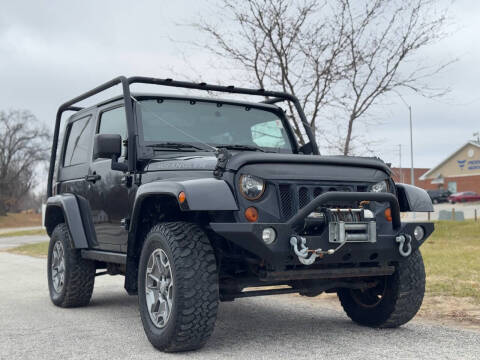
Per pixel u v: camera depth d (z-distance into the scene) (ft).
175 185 13.01
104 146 15.34
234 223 12.42
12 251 60.59
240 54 36.11
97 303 21.71
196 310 12.80
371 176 14.40
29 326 16.98
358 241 13.10
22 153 272.92
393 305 15.33
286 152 18.66
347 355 12.82
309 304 21.04
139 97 17.07
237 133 17.93
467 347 13.56
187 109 17.56
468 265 30.83
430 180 237.25
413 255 15.38
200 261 13.02
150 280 14.34
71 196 19.92
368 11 34.88
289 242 12.59
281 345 14.01
